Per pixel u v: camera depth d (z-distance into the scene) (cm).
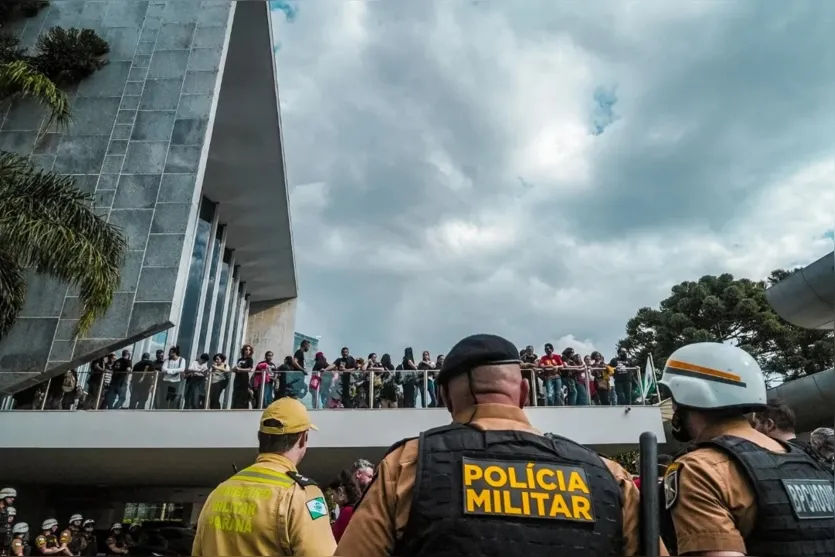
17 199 868
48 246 848
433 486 131
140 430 1103
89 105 1342
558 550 126
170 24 1445
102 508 1828
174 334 1886
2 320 896
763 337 2831
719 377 191
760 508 159
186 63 1392
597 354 1210
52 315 1135
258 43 1582
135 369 1181
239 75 1689
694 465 168
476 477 132
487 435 141
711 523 157
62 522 1742
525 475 134
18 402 1123
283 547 206
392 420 1114
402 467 140
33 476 1472
